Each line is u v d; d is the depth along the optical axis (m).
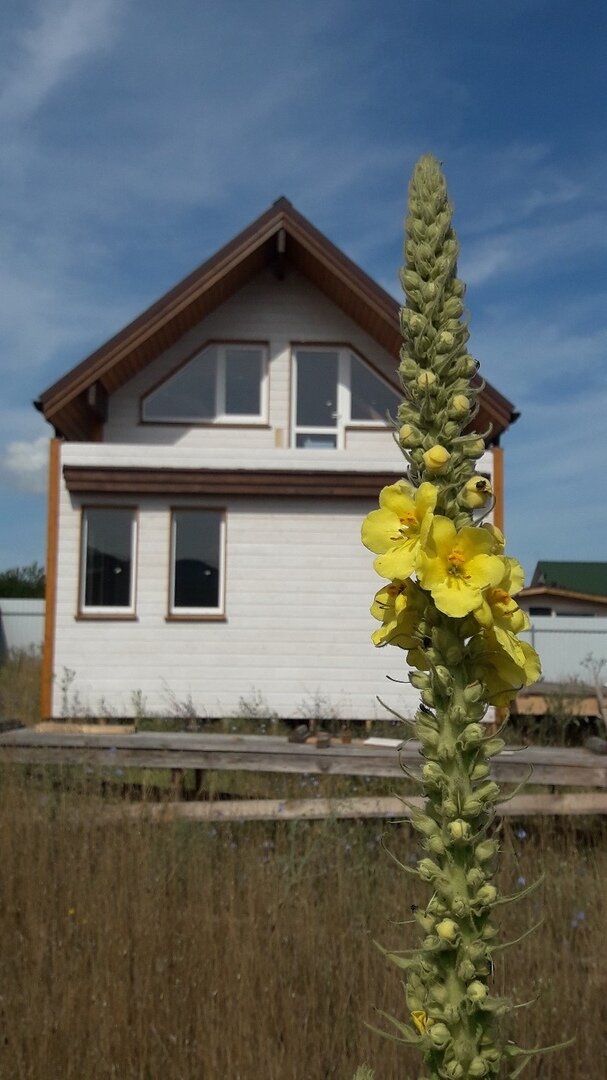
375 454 15.83
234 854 6.75
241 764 8.48
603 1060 4.38
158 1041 4.54
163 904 5.71
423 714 1.86
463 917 1.79
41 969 5.08
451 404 1.90
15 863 6.07
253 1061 4.36
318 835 7.20
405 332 2.00
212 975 4.99
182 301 14.37
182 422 15.65
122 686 14.01
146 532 14.24
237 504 14.38
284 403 15.80
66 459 14.15
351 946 5.38
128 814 7.05
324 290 15.94
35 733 9.28
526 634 25.77
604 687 13.23
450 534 1.73
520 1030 4.44
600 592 42.75
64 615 14.06
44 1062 4.40
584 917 5.73
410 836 7.37
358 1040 4.56
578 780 8.15
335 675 14.19
